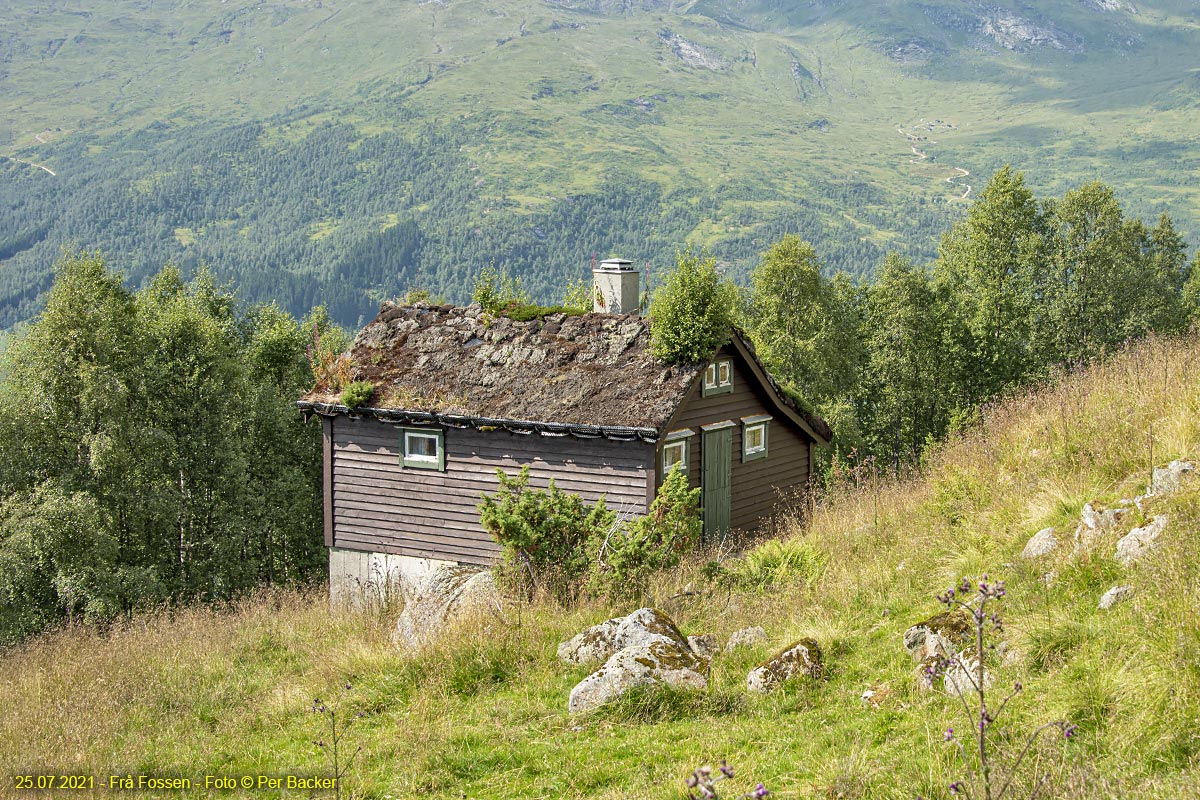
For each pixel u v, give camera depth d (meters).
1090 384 15.07
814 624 10.67
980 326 56.06
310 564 45.31
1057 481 11.60
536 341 23.08
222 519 39.84
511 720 9.54
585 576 13.45
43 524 31.59
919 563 11.59
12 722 11.50
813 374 52.12
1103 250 57.09
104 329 37.69
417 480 22.97
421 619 13.55
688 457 21.28
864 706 8.42
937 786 6.45
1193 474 9.77
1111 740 6.61
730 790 7.27
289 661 13.82
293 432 46.78
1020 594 9.24
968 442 15.15
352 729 10.12
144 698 12.32
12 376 39.06
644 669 9.59
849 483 17.36
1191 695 6.59
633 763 8.22
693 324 20.56
